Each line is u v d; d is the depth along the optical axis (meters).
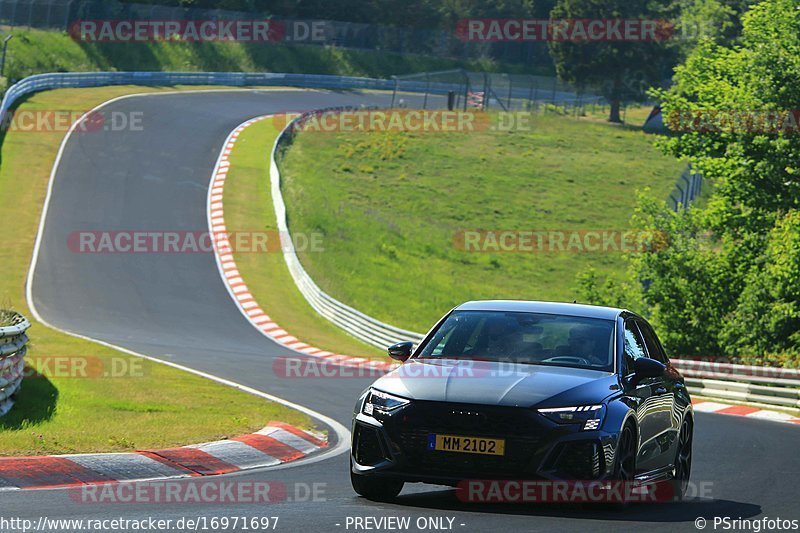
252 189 192.12
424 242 194.12
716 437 59.81
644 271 121.19
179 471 39.44
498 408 28.81
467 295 169.62
